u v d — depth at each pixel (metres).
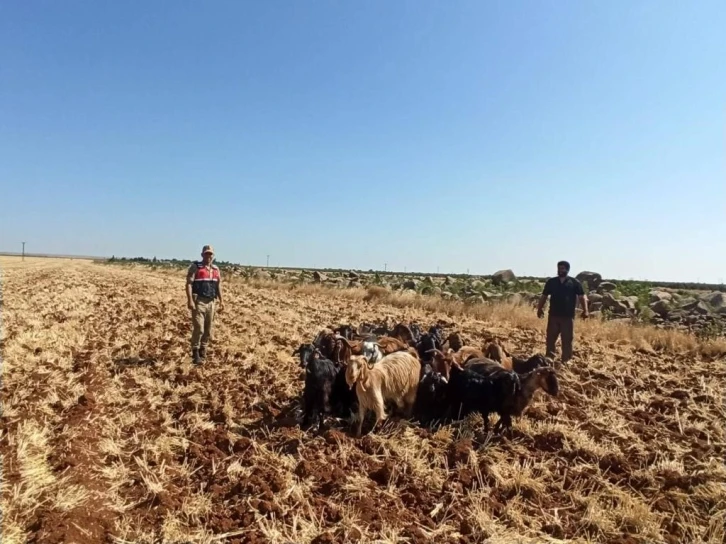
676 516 5.83
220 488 6.08
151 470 6.34
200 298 11.85
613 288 31.42
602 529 5.54
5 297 25.25
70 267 79.62
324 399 8.14
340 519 5.57
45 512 5.17
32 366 10.73
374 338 10.59
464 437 7.87
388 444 7.44
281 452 7.19
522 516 5.70
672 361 14.43
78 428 7.33
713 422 9.00
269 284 39.31
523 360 10.36
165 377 10.66
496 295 28.67
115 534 5.08
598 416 8.93
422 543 5.17
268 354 12.80
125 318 19.09
